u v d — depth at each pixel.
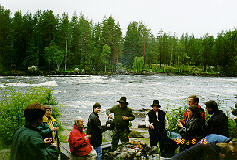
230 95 24.17
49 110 4.34
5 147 4.56
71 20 88.44
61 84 33.53
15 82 33.41
